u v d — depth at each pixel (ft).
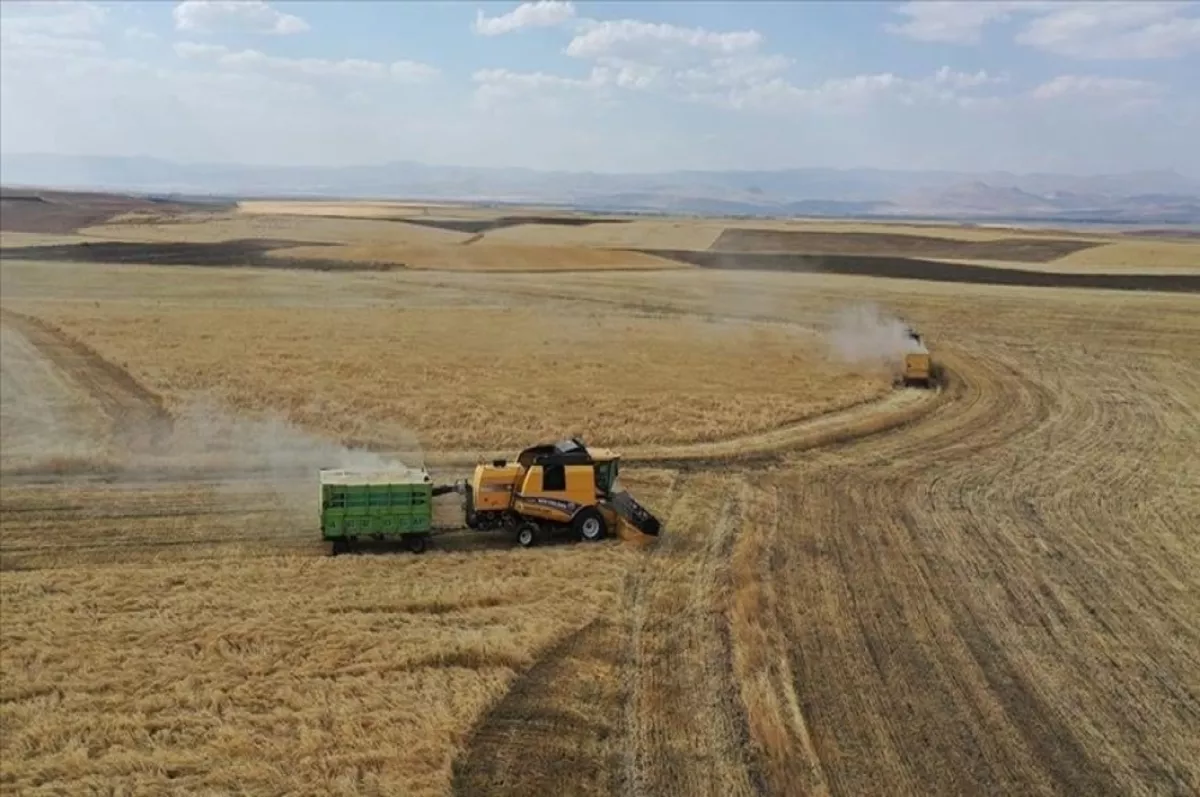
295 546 77.30
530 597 66.13
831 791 44.50
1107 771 46.44
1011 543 79.25
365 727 49.32
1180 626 63.16
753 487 95.35
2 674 54.65
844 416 128.36
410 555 74.59
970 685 54.54
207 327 186.50
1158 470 104.32
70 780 45.03
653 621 62.85
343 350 163.63
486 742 48.29
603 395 133.08
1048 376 160.76
